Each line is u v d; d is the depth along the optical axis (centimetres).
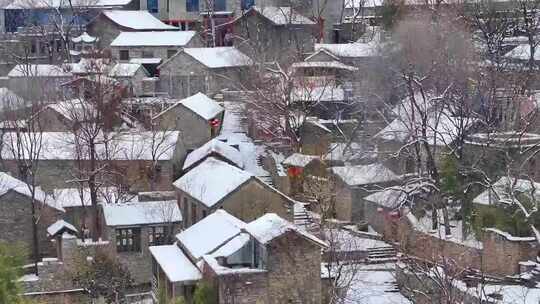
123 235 10012
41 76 15388
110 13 19025
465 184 10031
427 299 7775
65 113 13162
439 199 10081
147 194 11694
